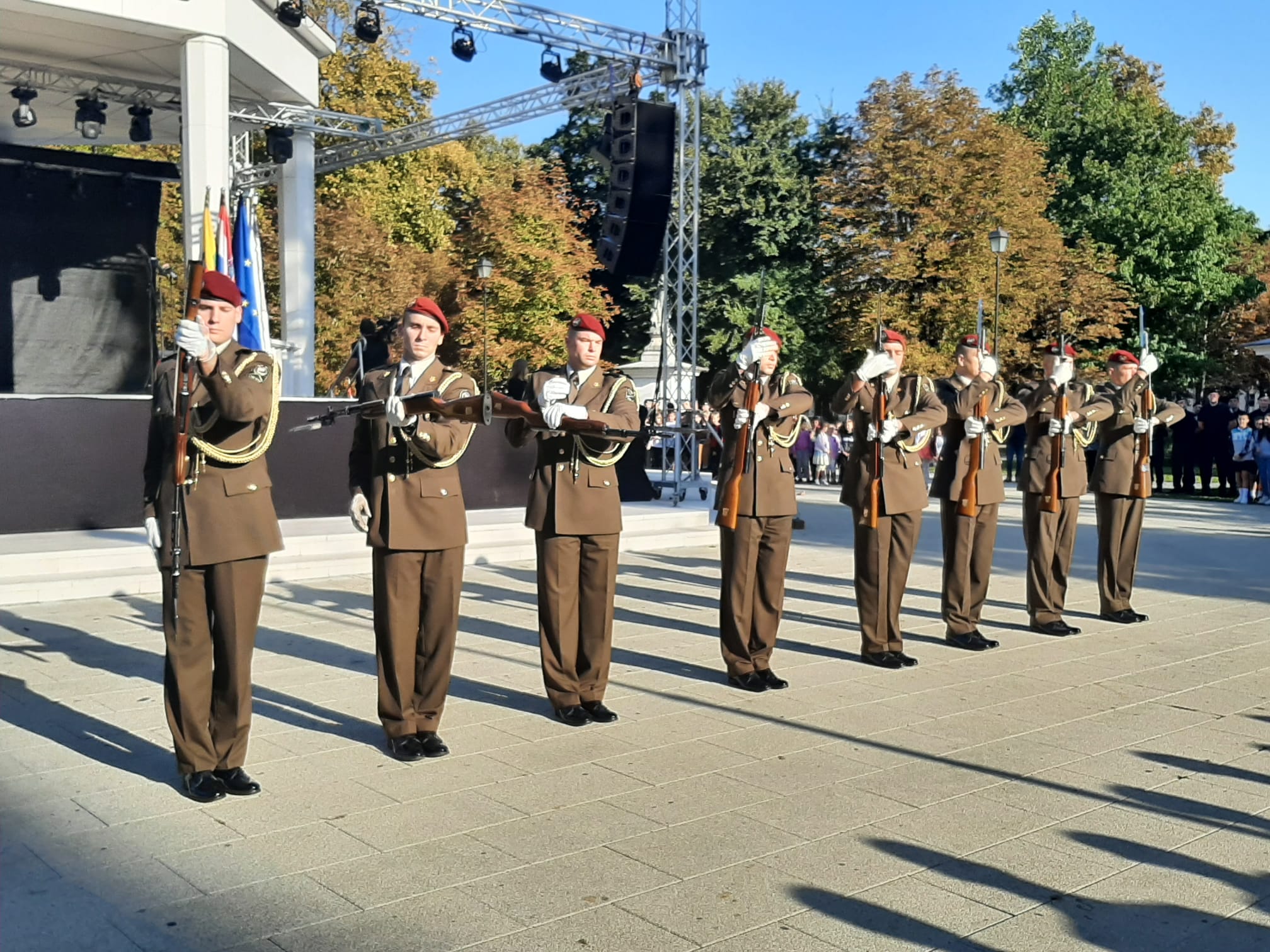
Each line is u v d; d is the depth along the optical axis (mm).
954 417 8273
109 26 12266
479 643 8164
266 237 29641
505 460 14438
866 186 33188
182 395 4793
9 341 17188
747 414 6797
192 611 4961
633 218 16047
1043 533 8805
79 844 4477
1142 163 38031
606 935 3768
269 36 13953
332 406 12898
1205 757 5770
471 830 4660
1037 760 5688
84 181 17406
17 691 6664
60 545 10266
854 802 5047
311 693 6723
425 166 36031
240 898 4008
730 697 6832
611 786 5211
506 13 15641
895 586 7746
